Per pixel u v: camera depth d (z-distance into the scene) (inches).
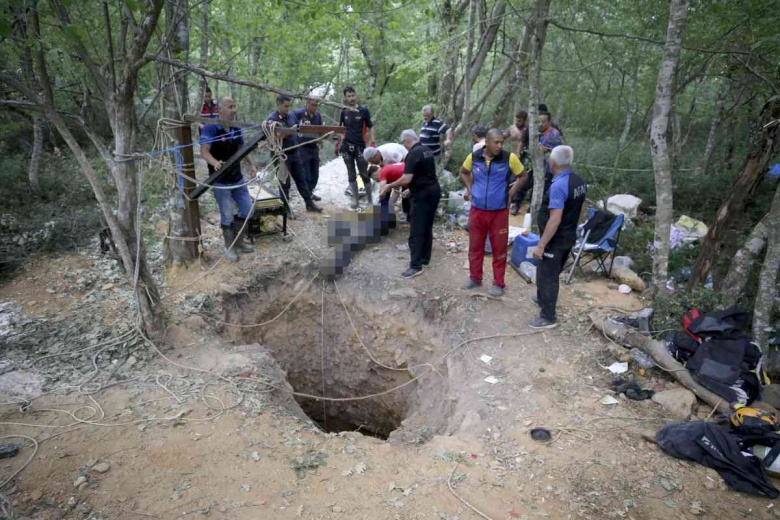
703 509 126.9
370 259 281.7
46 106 165.3
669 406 164.9
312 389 281.6
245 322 243.3
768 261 184.7
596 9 371.6
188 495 130.1
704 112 559.5
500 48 554.3
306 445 151.9
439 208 336.2
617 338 199.2
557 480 136.4
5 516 121.0
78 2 202.2
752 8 243.6
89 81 259.3
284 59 385.7
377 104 585.6
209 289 238.7
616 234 251.8
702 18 267.1
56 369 179.9
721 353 171.2
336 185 385.1
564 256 201.8
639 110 508.7
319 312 267.9
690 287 234.1
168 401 166.7
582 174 417.4
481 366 193.2
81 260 256.5
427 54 421.7
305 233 301.1
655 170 207.5
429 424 195.0
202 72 179.5
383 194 287.1
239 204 266.1
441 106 425.7
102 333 200.8
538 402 169.9
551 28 484.7
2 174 325.4
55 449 143.3
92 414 158.6
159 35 224.2
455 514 125.9
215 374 183.8
